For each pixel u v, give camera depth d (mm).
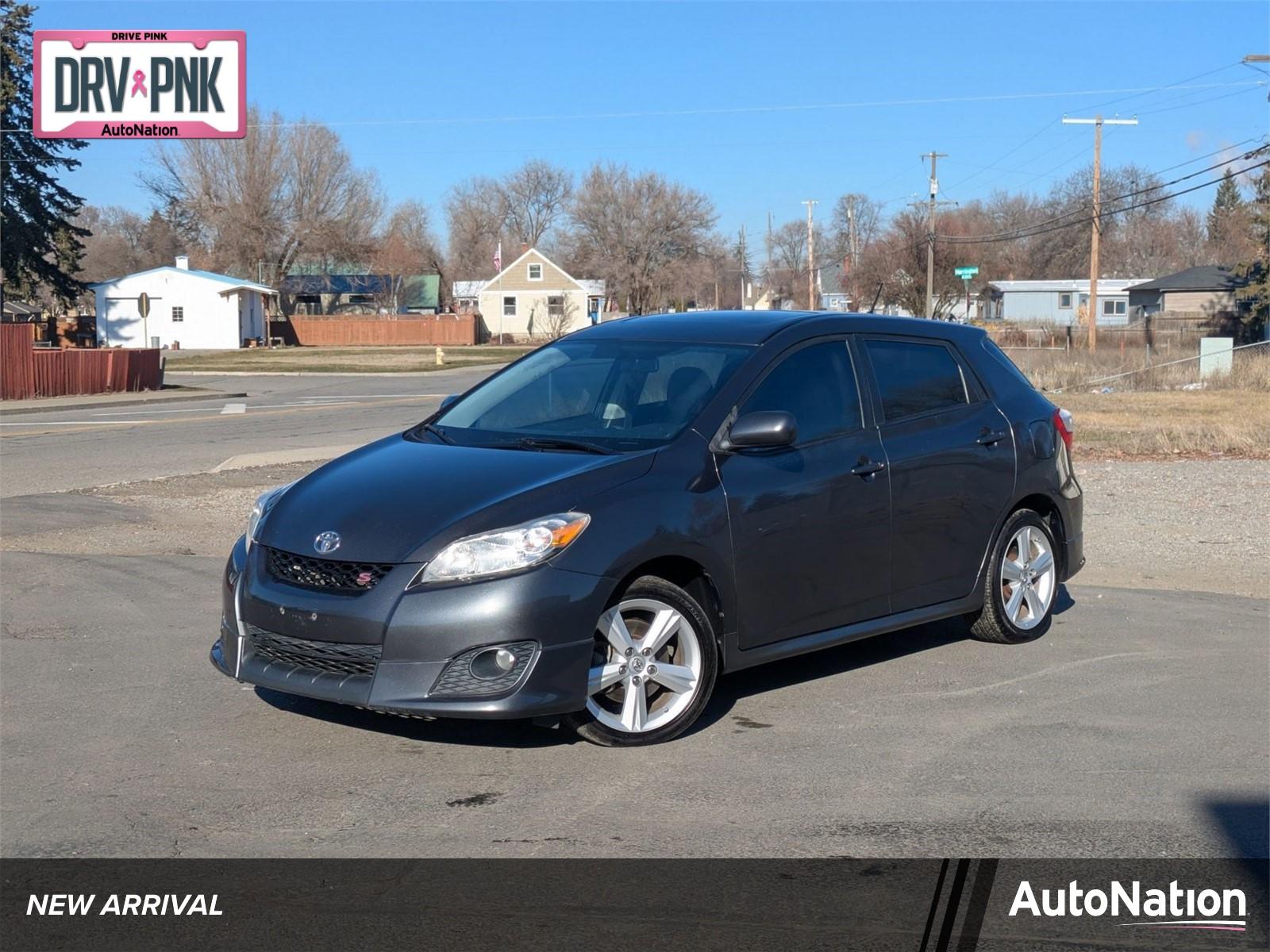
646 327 6730
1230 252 107375
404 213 113688
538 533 5043
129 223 125562
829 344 6441
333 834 4512
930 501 6551
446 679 4926
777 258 134625
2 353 32406
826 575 6059
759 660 5840
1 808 4762
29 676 6555
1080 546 7688
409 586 4980
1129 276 107375
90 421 25609
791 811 4727
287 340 81312
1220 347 32438
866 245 87938
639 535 5258
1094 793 4926
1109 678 6570
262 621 5270
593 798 4840
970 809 4758
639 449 5633
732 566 5625
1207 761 5301
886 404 6535
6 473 15859
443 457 5750
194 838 4484
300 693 5141
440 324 81125
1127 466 16141
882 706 6047
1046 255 111438
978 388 7105
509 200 121938
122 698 6148
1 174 56969
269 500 5789
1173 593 8766
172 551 10281
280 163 81000
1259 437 17969
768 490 5777
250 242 79750
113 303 72375
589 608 5090
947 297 66438
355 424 24250
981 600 6980
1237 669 6762
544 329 90812
